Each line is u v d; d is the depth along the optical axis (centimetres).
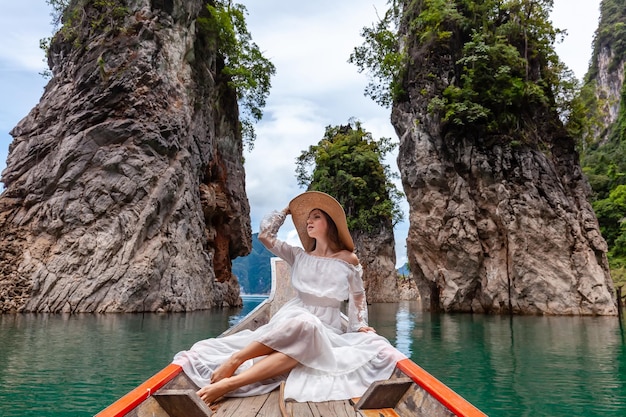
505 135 2527
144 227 2148
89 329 1221
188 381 259
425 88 2728
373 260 4519
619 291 2908
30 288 1936
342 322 369
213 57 3027
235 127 3403
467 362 789
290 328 250
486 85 2575
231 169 3303
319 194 323
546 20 2836
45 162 2253
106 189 2130
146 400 203
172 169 2336
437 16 2694
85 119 2284
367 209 4597
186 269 2297
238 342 293
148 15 2523
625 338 1161
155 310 2077
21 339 995
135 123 2259
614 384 614
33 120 2527
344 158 4688
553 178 2500
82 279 1973
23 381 582
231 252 3350
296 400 238
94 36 2531
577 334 1264
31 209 2141
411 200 2756
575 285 2275
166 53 2527
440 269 2548
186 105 2570
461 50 2717
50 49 2783
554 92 2878
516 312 2292
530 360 809
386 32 3102
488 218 2467
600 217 4203
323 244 328
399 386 227
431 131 2661
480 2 2797
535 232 2338
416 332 1326
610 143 5684
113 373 629
